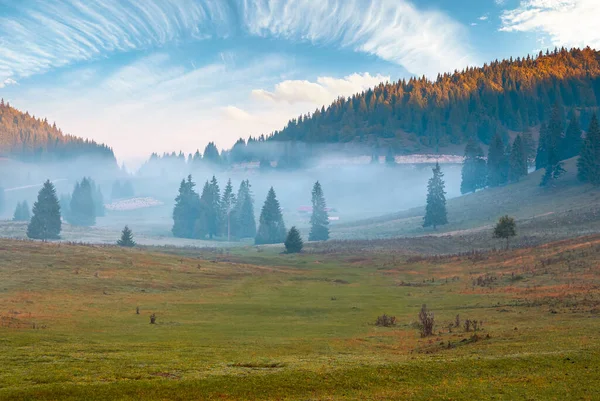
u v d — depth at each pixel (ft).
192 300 177.99
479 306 155.84
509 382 67.36
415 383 69.26
